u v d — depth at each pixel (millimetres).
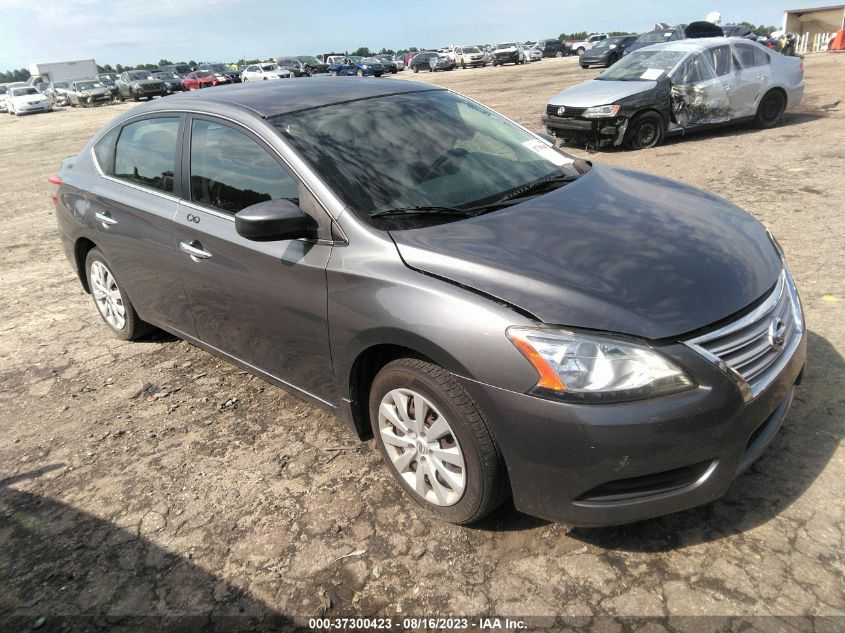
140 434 3484
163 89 34594
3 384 4191
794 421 2969
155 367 4242
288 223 2605
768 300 2398
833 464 2682
